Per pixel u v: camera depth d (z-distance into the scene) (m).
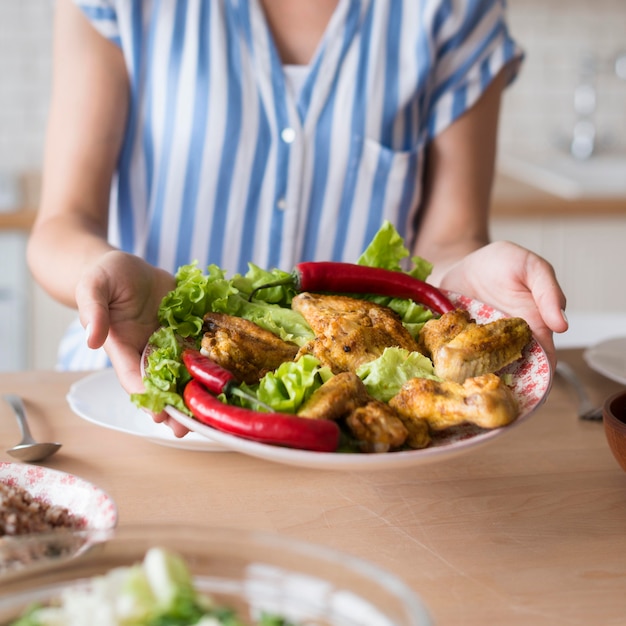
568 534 0.83
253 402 0.85
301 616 0.56
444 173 1.60
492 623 0.69
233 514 0.86
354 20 1.54
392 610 0.52
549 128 3.33
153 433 1.00
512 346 0.94
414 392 0.84
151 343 0.95
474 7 1.56
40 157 3.07
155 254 1.59
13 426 1.06
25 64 3.00
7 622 0.57
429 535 0.83
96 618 0.54
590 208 2.64
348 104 1.56
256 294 1.10
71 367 1.57
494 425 0.80
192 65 1.51
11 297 2.39
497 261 1.09
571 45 3.27
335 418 0.82
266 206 1.57
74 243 1.28
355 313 1.01
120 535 0.60
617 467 0.98
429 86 1.60
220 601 0.58
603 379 1.27
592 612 0.71
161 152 1.55
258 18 1.52
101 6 1.47
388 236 1.17
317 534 0.83
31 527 0.73
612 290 2.74
